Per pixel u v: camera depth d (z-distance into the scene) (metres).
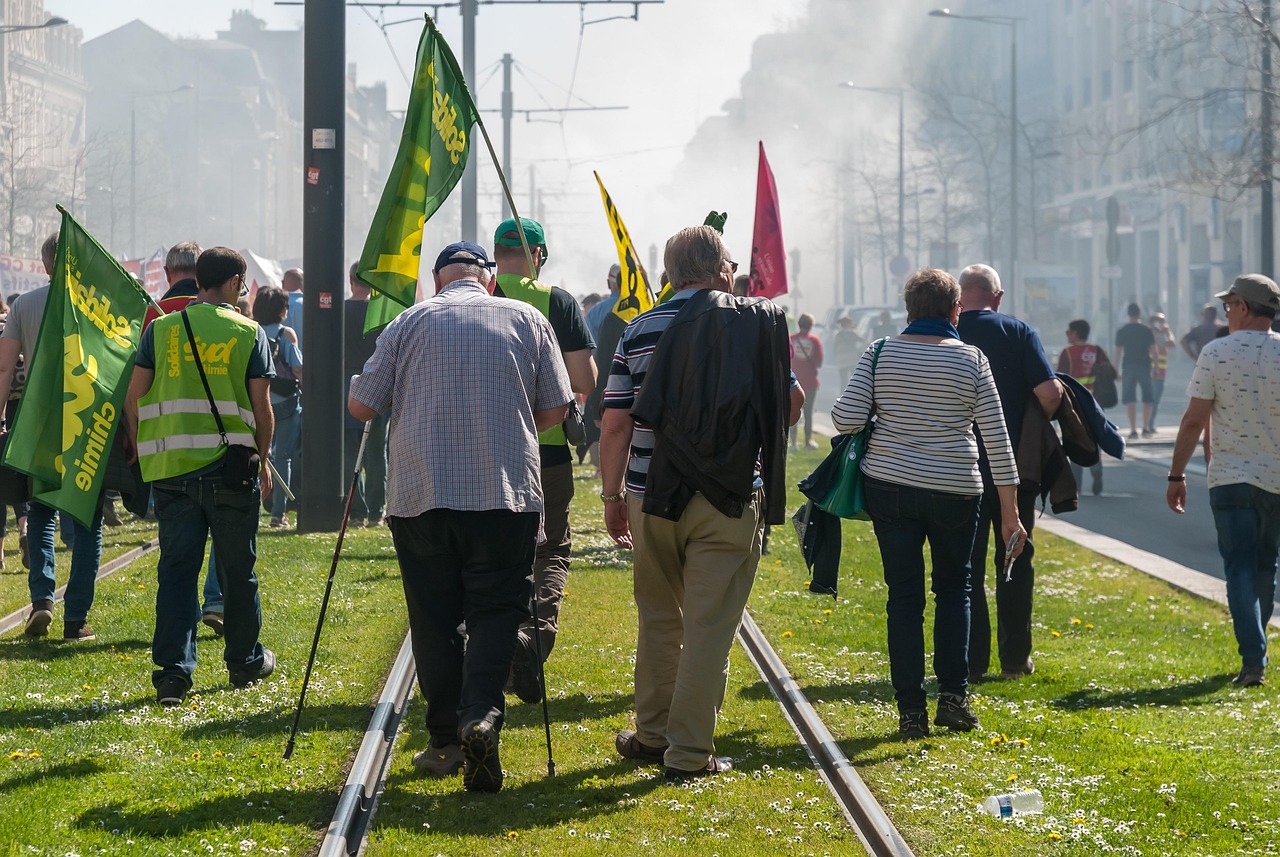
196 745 10.28
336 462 22.62
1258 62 52.44
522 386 9.72
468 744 9.13
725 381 9.62
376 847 8.39
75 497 11.79
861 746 10.78
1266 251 50.53
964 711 11.37
